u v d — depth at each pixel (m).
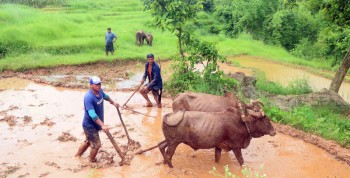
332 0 13.69
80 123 9.77
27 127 9.37
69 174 7.08
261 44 31.34
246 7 34.38
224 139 7.07
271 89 14.18
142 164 7.55
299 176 7.32
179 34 12.97
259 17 34.34
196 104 8.08
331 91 12.89
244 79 13.52
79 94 12.59
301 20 33.12
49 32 20.50
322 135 9.41
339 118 11.28
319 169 7.66
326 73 22.50
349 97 17.69
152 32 27.45
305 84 15.32
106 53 19.06
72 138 8.66
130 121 10.05
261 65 23.02
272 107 10.82
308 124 9.86
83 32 22.52
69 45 19.38
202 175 7.19
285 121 10.17
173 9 12.46
